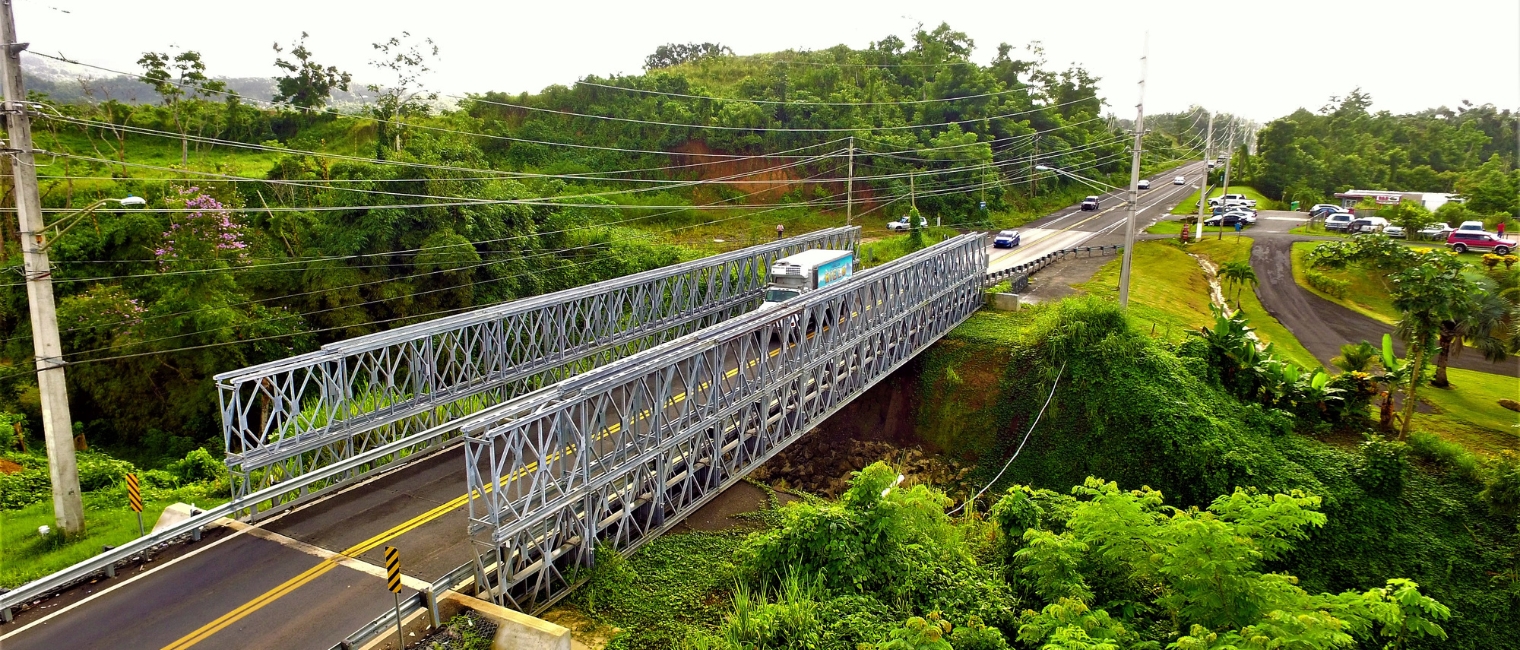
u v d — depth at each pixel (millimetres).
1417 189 88000
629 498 18484
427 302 35656
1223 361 31328
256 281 33469
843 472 29922
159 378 30984
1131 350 30156
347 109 73500
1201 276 48781
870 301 28000
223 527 18156
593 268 45656
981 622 16125
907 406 33719
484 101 73500
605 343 28344
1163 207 77750
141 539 16344
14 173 17312
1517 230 58562
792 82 82250
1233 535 16984
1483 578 22594
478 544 15188
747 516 23219
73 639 13711
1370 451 25672
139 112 55656
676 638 16234
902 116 80625
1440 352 33094
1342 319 41344
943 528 21469
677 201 67875
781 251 38625
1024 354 32438
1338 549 24172
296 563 16484
